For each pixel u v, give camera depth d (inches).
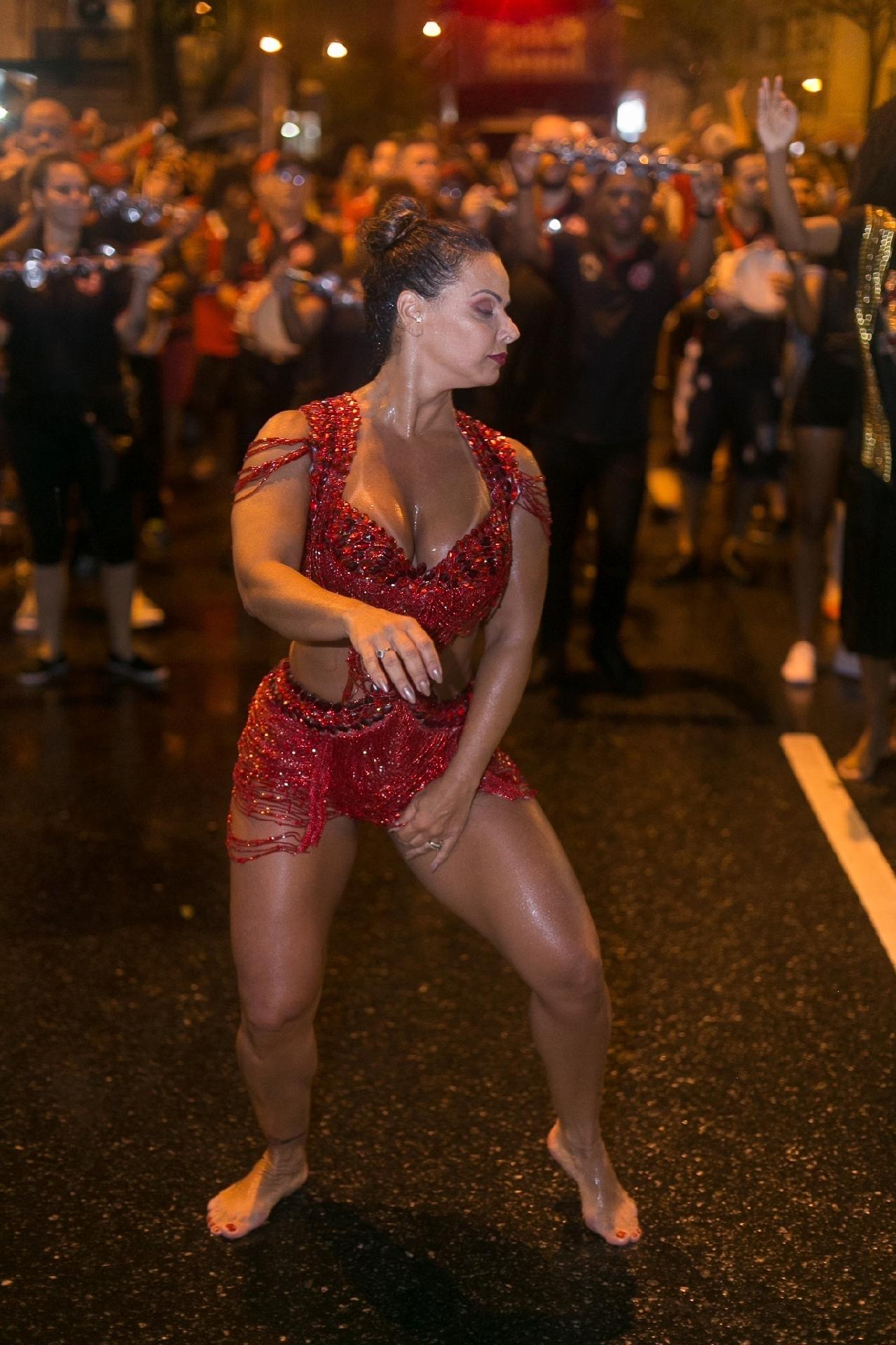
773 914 174.7
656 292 238.5
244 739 109.9
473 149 397.4
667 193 319.3
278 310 292.7
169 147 346.6
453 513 103.9
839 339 233.6
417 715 105.4
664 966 162.9
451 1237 120.9
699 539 340.8
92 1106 138.3
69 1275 116.9
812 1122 135.9
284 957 108.1
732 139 322.0
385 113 748.6
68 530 311.0
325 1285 115.9
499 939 108.3
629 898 178.5
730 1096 139.7
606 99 557.3
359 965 162.9
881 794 209.2
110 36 491.2
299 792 106.9
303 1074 115.7
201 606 301.3
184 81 534.6
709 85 469.1
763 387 309.1
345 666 104.6
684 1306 113.6
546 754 225.1
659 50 497.7
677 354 375.2
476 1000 155.8
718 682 258.2
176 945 167.9
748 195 298.4
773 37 432.8
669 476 420.8
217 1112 137.6
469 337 100.7
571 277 238.8
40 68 492.1
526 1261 118.3
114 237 274.5
